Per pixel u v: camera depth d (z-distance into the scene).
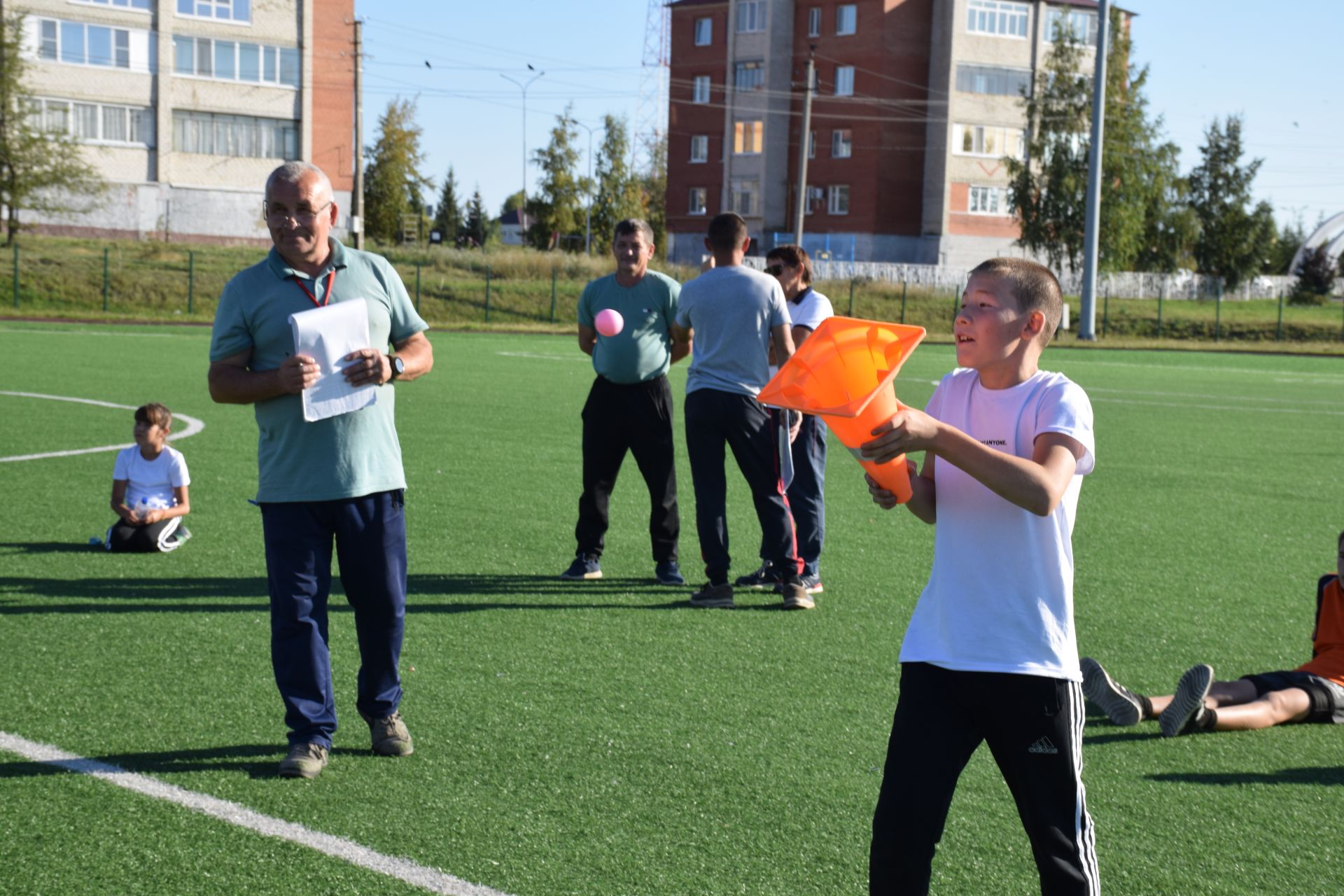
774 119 70.81
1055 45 59.47
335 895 3.29
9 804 3.84
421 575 7.21
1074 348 37.88
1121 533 9.38
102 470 10.38
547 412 16.11
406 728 4.56
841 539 8.74
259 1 61.62
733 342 6.59
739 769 4.31
